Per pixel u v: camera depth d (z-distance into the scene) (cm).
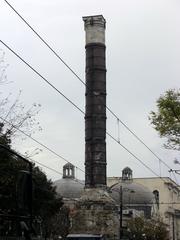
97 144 7644
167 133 2720
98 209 7831
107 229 7775
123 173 12638
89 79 7750
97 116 7656
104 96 7731
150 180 14625
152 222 10881
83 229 7856
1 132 2638
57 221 7894
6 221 877
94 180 7769
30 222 822
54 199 6406
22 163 2666
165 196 14400
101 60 7769
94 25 7850
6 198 2342
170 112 2697
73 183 11238
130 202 11850
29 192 813
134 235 9431
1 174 2595
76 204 8281
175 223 15062
